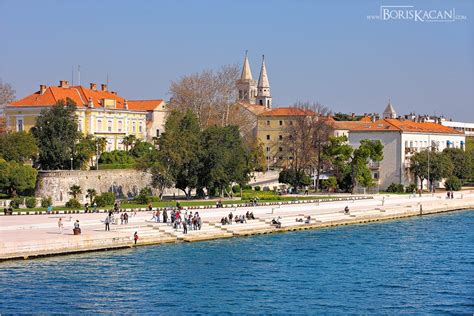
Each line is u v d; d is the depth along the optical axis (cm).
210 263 12419
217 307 9631
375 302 10006
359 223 19162
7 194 18925
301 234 16462
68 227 14062
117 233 13512
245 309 9556
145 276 11244
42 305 9525
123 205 18300
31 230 13550
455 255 13738
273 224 16800
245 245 14488
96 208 17062
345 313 9444
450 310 9625
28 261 11931
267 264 12481
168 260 12544
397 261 13025
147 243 14012
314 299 10119
